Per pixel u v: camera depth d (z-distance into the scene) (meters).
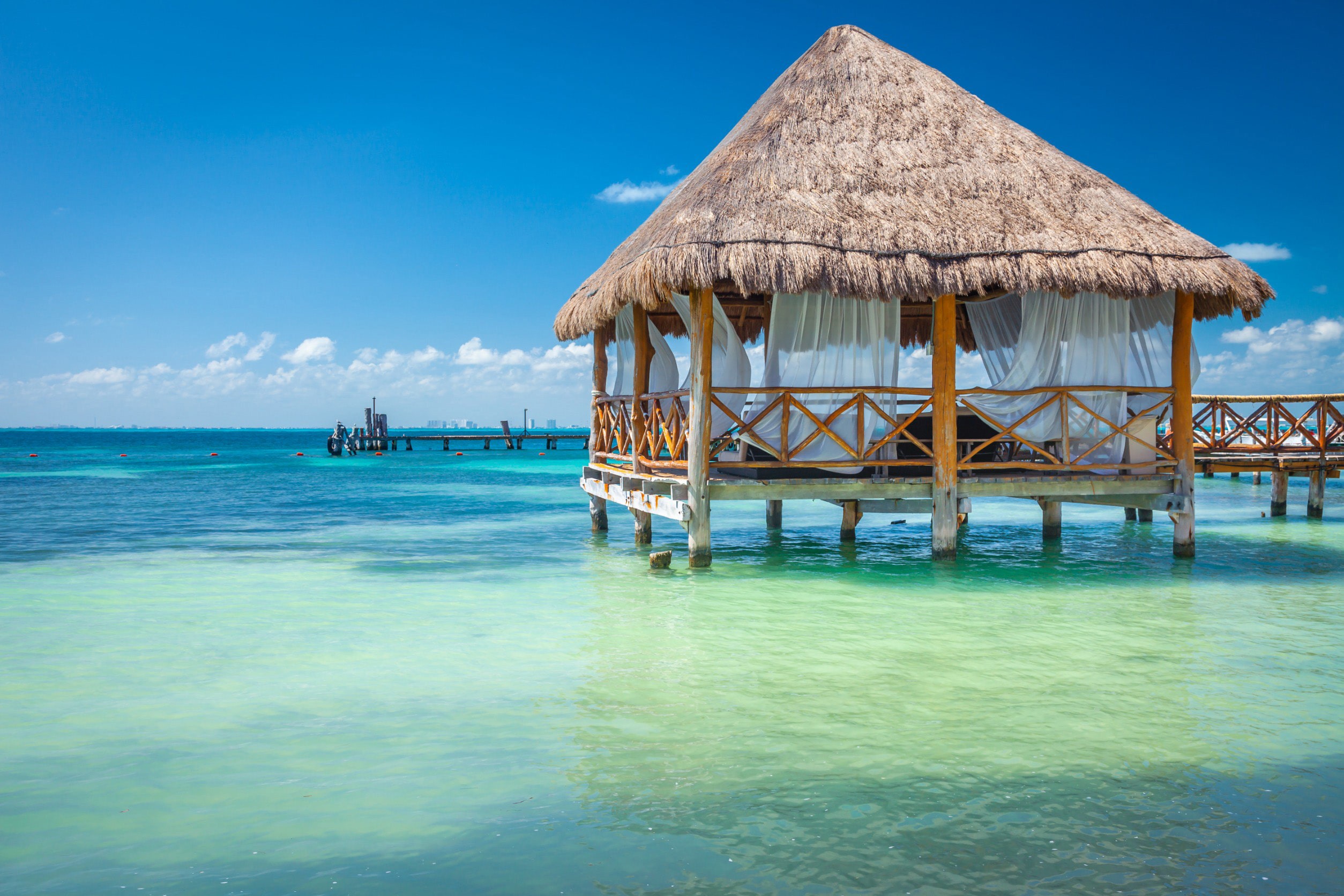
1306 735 4.57
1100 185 10.15
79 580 9.46
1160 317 10.16
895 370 9.52
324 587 8.96
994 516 15.80
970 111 10.60
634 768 4.13
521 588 8.77
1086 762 4.20
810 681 5.52
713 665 5.89
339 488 24.84
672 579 9.14
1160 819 3.61
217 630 7.05
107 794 3.87
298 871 3.21
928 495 9.58
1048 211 9.58
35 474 33.06
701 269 8.29
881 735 4.55
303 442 104.31
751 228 8.66
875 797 3.80
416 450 62.31
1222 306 9.87
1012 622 7.17
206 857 3.32
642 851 3.34
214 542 12.77
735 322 14.02
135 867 3.24
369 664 5.96
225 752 4.36
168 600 8.32
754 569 9.67
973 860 3.27
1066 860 3.28
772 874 3.17
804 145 9.83
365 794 3.86
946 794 3.84
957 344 14.64
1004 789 3.89
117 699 5.23
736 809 3.70
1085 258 8.95
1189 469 10.00
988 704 5.06
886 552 10.97
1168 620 7.23
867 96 10.47
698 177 10.54
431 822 3.60
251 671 5.81
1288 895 3.04
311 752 4.36
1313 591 8.50
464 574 9.68
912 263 8.70
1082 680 5.54
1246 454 15.26
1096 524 14.48
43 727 4.73
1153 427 10.15
